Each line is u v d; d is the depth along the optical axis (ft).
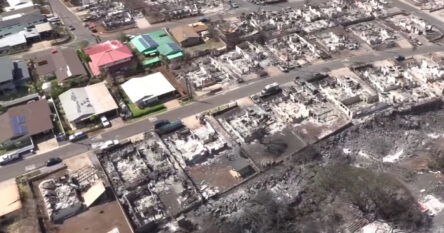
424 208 263.08
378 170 288.10
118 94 357.00
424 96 344.90
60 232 250.37
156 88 355.15
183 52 410.72
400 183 278.05
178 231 250.37
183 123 326.44
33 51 424.46
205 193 271.90
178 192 272.10
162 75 372.99
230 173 285.23
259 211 259.39
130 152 302.25
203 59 402.11
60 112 340.80
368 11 472.44
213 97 352.08
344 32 434.30
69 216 260.01
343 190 271.69
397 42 418.31
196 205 264.52
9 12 491.31
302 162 290.76
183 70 387.55
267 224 253.24
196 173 286.46
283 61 392.88
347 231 250.98
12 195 269.85
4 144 310.24
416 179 282.36
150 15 482.69
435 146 306.35
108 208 264.11
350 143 309.83
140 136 315.78
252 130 312.91
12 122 324.60
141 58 403.13
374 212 259.60
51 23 468.34
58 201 264.52
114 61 387.96
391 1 497.87
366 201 264.11
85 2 508.94
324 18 461.37
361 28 440.86
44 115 329.72
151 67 392.47
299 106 338.13
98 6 502.79
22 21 461.78
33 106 339.77
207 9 491.72
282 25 448.24
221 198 269.44
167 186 277.23
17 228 250.57
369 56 398.01
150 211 260.42
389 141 312.09
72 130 323.78
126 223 254.27
